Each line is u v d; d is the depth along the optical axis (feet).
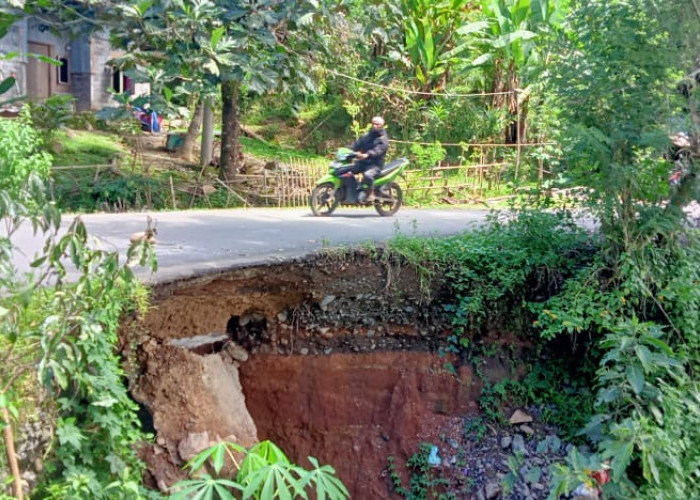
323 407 28.96
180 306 24.39
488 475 27.84
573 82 28.53
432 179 57.98
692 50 27.50
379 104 69.41
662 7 26.99
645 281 28.12
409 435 28.89
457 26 66.59
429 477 28.07
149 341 22.93
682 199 28.40
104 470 18.24
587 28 28.73
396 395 29.40
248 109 75.10
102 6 45.01
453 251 29.99
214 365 24.70
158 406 22.21
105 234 32.42
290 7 47.29
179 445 21.85
